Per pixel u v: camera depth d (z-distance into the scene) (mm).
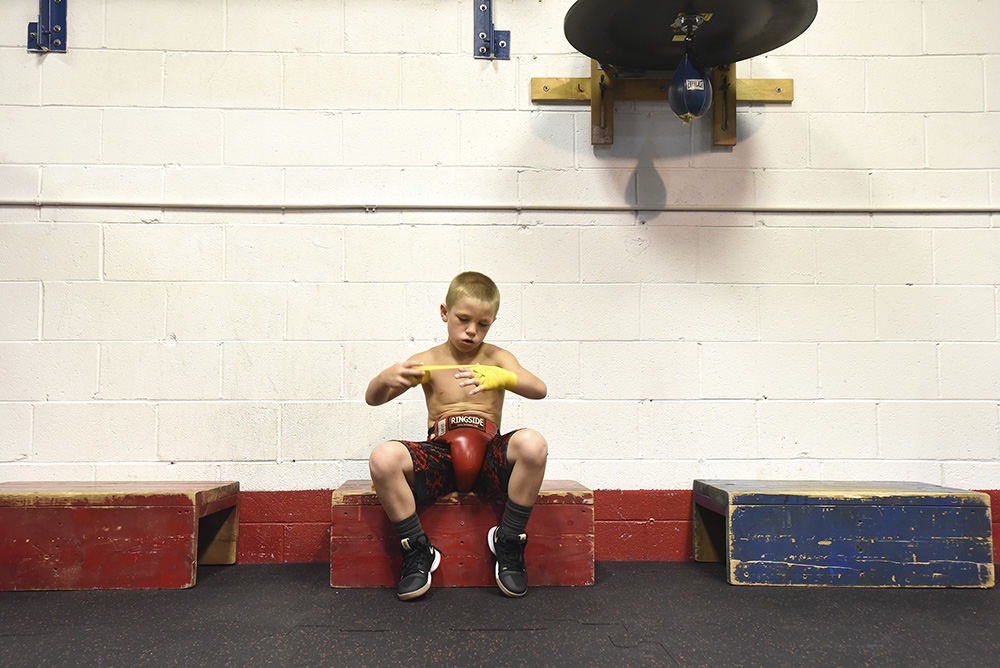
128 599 1843
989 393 2424
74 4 2422
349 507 1947
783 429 2412
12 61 2398
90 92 2404
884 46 2494
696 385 2418
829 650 1479
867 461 2408
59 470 2324
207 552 2283
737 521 1987
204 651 1464
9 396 2328
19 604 1796
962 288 2443
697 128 2467
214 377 2367
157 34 2430
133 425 2346
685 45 2170
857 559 1968
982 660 1430
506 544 1843
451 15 2471
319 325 2393
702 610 1742
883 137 2479
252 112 2430
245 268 2395
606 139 2426
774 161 2471
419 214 2426
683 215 2451
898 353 2436
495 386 1809
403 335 2398
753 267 2447
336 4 2461
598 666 1386
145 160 2400
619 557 2348
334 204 2412
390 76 2453
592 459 2387
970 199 2461
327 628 1603
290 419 2367
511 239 2432
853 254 2453
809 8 1941
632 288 2434
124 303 2367
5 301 2348
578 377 2404
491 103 2457
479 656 1434
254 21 2447
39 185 2375
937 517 1976
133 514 1951
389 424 2381
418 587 1780
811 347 2436
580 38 2170
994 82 2475
